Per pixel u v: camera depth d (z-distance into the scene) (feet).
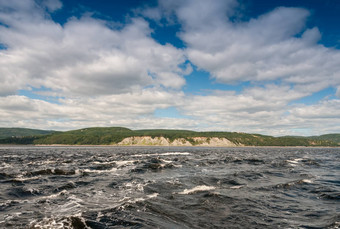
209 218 37.45
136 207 42.19
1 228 32.17
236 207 43.55
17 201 47.26
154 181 68.85
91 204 44.91
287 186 63.16
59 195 52.65
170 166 106.52
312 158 185.26
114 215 37.63
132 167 102.58
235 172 89.51
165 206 43.47
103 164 112.16
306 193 55.77
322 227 33.91
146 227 32.71
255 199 49.57
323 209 42.98
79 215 37.47
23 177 75.36
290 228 33.68
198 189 58.54
